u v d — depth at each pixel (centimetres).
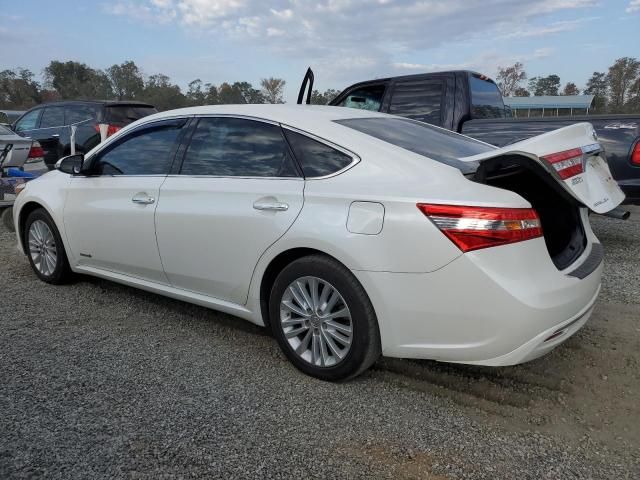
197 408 275
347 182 289
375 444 247
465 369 316
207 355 338
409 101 695
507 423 263
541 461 236
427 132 360
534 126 595
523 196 297
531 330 251
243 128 343
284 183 311
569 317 268
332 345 298
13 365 320
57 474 224
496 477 225
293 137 319
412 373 312
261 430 257
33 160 858
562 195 280
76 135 1036
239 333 372
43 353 337
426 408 277
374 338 282
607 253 579
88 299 436
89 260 431
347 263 277
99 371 314
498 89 780
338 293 287
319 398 286
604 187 304
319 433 255
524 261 254
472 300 252
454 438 252
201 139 362
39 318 395
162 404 279
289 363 327
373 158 291
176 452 240
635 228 712
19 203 480
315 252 298
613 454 240
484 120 631
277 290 313
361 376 309
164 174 373
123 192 393
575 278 277
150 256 378
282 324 315
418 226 259
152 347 348
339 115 344
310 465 232
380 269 269
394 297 268
